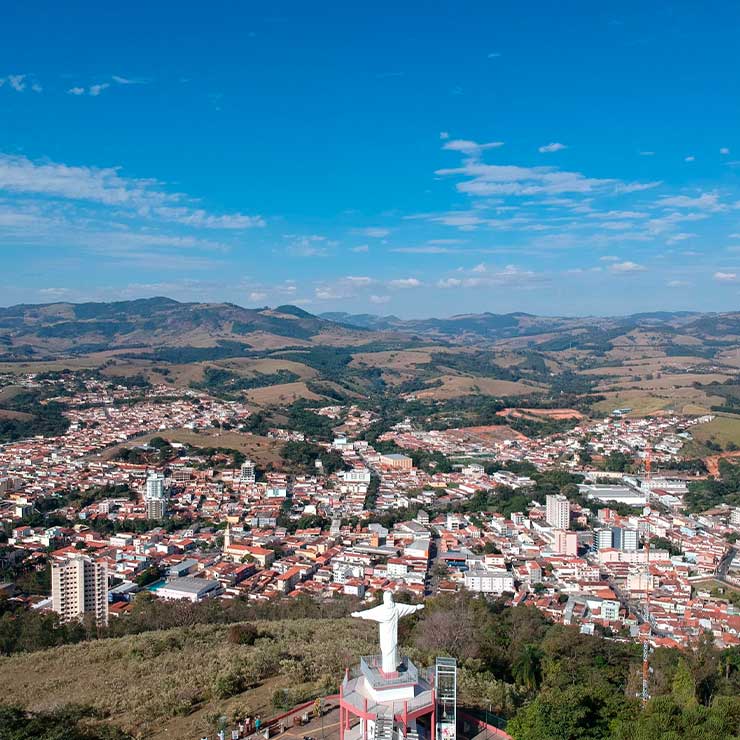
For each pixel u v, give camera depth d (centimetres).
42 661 9188
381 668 4888
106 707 6862
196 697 6912
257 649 8494
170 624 12744
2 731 5828
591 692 5978
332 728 5500
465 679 7025
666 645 13138
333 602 15262
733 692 9006
